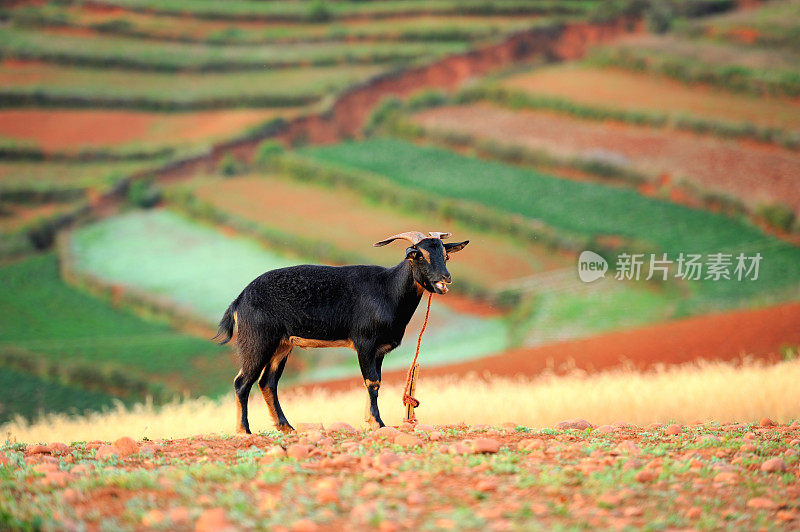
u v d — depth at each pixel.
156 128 138.38
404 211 104.06
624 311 70.06
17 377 63.25
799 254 84.56
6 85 142.50
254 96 144.88
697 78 129.62
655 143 114.00
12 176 121.12
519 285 78.81
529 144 117.56
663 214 97.31
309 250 92.88
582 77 138.75
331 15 173.62
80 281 91.25
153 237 102.88
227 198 111.25
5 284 91.50
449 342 67.69
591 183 108.75
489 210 97.94
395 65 155.62
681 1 151.12
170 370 64.38
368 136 135.38
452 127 128.12
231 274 90.12
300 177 117.19
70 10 171.62
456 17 168.88
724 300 69.94
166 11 171.75
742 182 100.81
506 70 149.00
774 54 132.38
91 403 58.91
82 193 115.12
